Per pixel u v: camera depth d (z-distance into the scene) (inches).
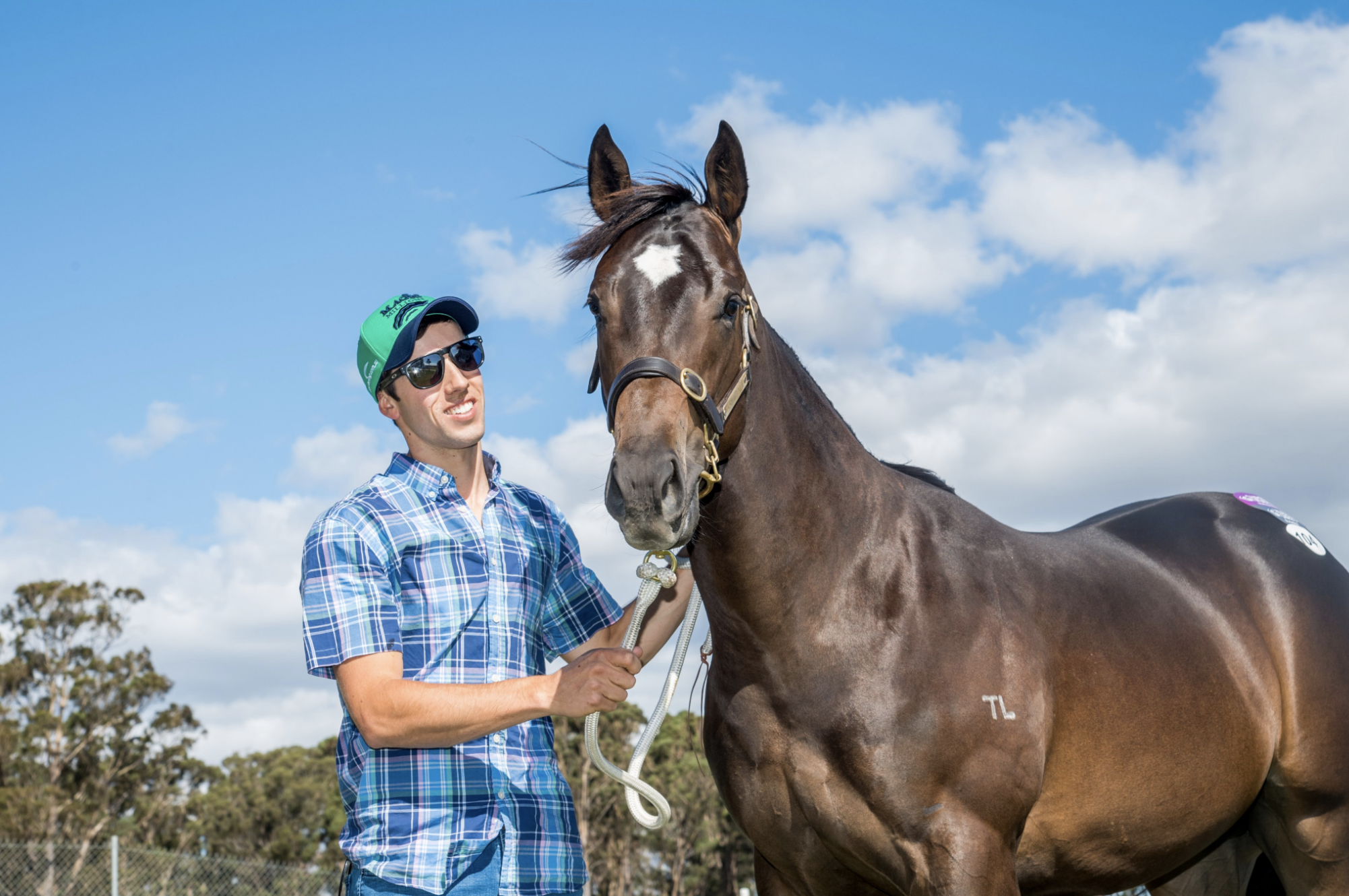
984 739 86.7
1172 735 100.4
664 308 79.9
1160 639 103.3
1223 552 117.1
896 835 86.8
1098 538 113.8
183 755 1341.0
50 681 1304.1
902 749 86.0
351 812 85.7
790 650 88.2
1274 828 115.6
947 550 94.5
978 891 84.3
